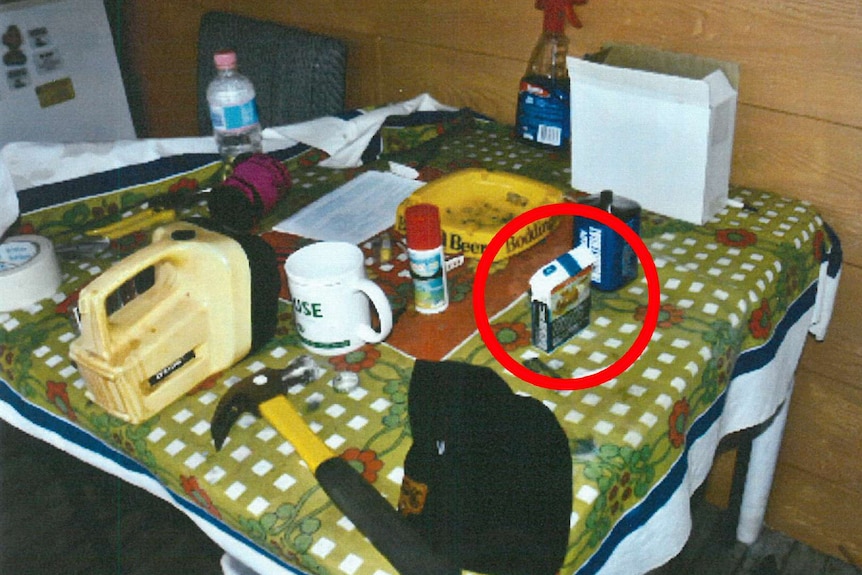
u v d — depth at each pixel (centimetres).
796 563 166
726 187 124
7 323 106
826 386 149
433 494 74
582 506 75
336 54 173
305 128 147
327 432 85
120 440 90
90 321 84
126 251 121
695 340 95
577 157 129
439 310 103
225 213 122
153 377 88
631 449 80
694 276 107
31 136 216
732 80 118
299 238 122
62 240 126
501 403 84
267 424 87
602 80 119
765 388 113
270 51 184
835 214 129
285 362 97
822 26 118
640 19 136
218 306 91
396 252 118
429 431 82
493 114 165
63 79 219
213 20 196
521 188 122
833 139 124
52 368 98
